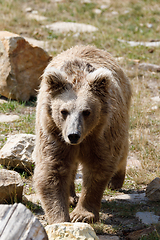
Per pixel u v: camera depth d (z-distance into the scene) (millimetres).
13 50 16359
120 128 9156
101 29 27438
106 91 7867
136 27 28859
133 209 9391
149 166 12109
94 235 6621
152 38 26703
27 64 16891
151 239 7578
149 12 33125
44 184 7871
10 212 5789
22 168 11141
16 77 16547
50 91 7770
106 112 8039
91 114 7539
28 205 9039
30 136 11625
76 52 9570
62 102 7508
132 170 11828
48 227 6555
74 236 6406
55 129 7953
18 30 25531
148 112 16328
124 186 11195
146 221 8688
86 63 8312
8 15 28562
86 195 8617
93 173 8516
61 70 8203
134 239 7750
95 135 8086
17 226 5668
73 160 8297
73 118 7215
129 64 21438
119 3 35375
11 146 11234
